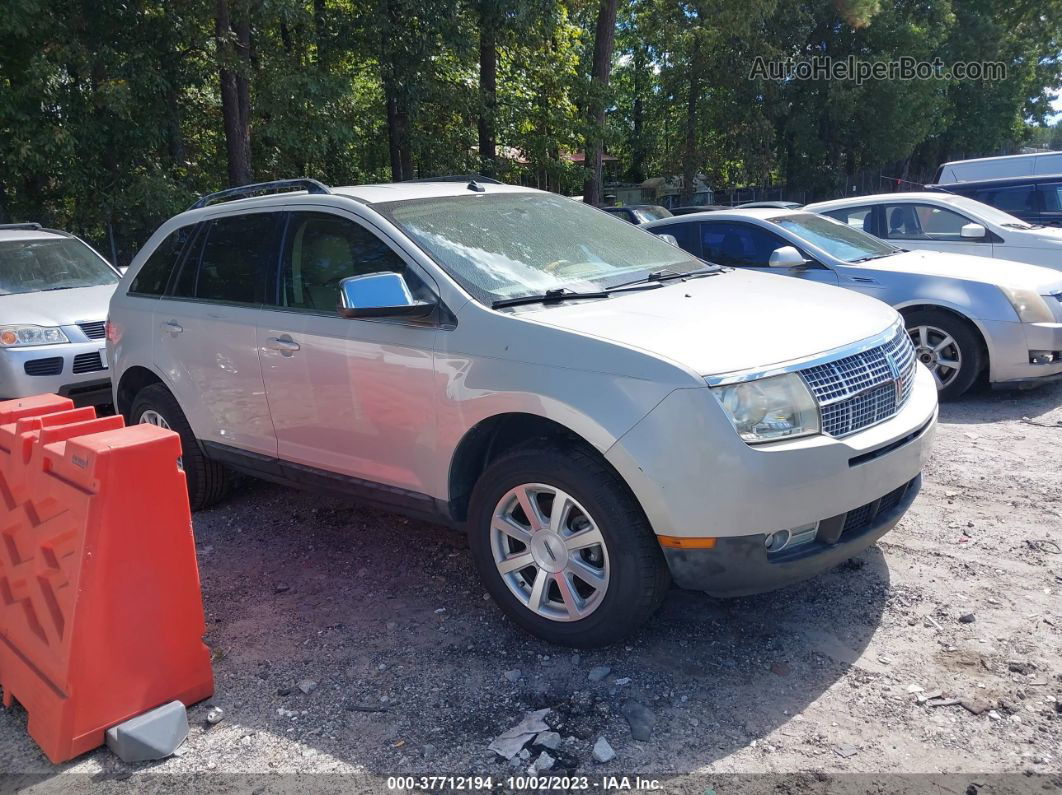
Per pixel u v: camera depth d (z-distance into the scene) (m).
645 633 3.54
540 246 4.14
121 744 2.82
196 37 13.95
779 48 30.61
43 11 12.98
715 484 2.94
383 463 3.87
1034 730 2.81
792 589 3.86
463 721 3.01
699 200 38.66
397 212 4.05
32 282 8.16
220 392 4.61
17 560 3.22
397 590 4.06
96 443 2.92
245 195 5.80
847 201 9.88
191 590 3.12
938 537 4.34
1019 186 12.50
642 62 35.16
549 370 3.22
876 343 3.47
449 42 16.45
